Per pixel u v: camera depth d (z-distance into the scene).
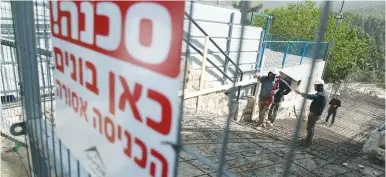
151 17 0.77
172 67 0.72
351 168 4.55
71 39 1.17
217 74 7.32
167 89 0.75
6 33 2.72
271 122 7.45
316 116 5.60
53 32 1.32
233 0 1.44
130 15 0.84
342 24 21.30
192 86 6.13
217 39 7.05
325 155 5.06
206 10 6.46
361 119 14.07
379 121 13.71
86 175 1.21
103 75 1.00
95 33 1.01
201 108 6.47
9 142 3.09
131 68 0.87
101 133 1.07
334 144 6.79
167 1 0.71
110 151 1.03
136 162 0.91
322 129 10.70
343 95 20.78
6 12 2.65
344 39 22.02
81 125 1.20
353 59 23.28
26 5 1.62
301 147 5.45
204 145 4.08
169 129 0.77
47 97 1.76
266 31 9.15
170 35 0.72
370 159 5.30
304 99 0.52
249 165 3.73
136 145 0.90
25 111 2.00
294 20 19.14
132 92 0.88
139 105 0.86
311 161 4.46
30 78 1.79
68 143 1.35
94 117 1.10
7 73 2.86
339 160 4.87
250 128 5.79
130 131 0.91
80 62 1.13
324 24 0.48
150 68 0.80
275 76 7.03
